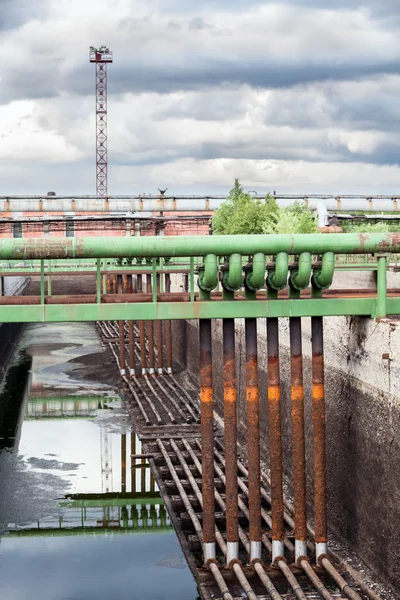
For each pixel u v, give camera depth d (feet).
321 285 52.16
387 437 51.75
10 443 95.14
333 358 62.13
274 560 53.06
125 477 81.61
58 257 48.60
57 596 55.83
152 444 91.56
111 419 106.42
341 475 60.13
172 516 68.90
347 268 70.13
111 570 59.31
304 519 53.26
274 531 53.16
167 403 109.09
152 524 69.46
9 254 48.24
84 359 154.40
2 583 57.67
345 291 61.52
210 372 52.70
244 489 69.87
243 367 94.84
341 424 60.18
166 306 50.34
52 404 116.57
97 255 48.88
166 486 75.20
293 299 51.52
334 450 61.72
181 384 124.16
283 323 77.00
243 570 52.60
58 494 77.25
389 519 51.44
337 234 50.47
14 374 141.18
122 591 55.26
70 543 65.62
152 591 55.72
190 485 73.82
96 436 97.86
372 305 53.42
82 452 90.89
